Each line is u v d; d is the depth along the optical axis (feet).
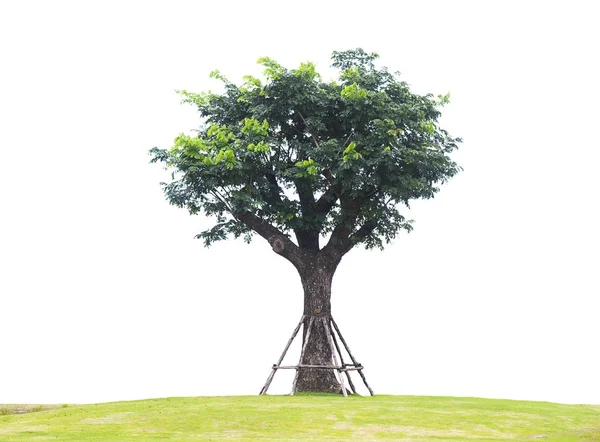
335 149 88.28
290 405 73.41
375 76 93.71
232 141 90.63
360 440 59.16
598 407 85.40
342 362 94.02
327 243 96.02
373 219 95.61
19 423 68.23
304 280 95.14
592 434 65.77
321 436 61.57
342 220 93.30
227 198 90.58
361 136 89.76
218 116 97.04
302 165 87.20
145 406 73.67
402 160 89.61
